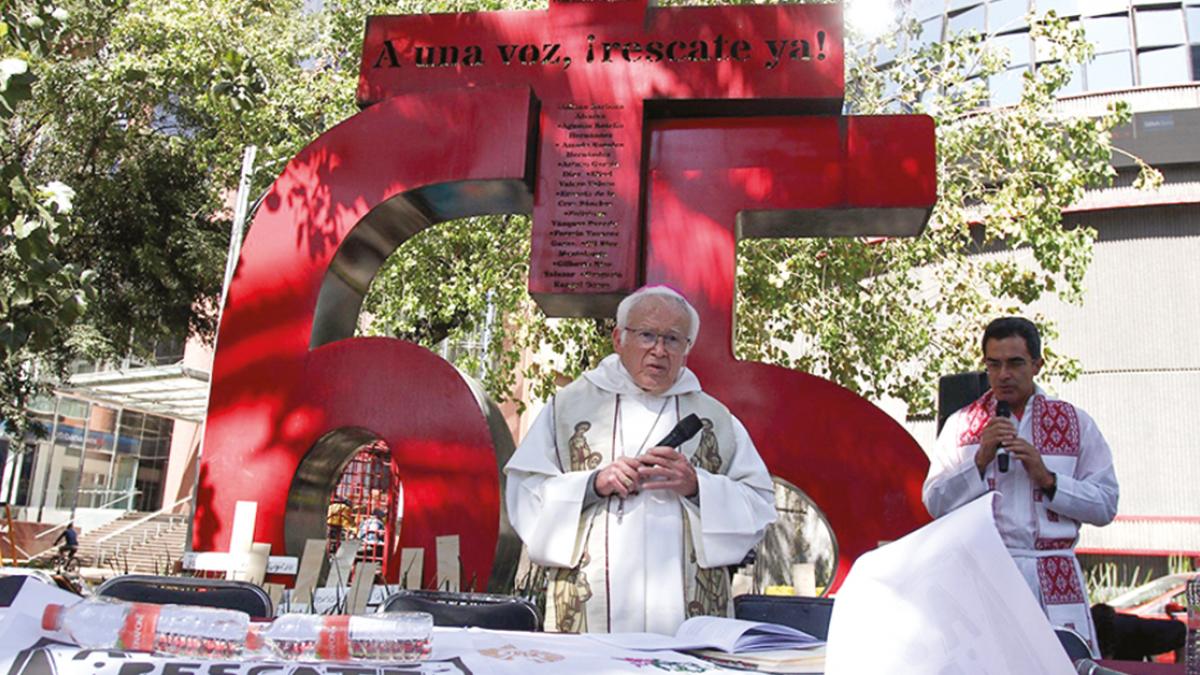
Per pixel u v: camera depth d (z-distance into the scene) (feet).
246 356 15.76
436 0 35.96
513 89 15.72
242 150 38.06
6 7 18.08
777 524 47.62
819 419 14.70
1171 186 68.03
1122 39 74.69
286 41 40.01
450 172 15.66
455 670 4.17
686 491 9.05
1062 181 35.12
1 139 18.07
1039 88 35.63
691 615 9.08
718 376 14.89
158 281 49.47
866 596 3.50
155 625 4.13
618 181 15.38
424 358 15.15
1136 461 66.64
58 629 4.20
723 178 15.55
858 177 15.25
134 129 48.14
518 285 34.55
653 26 16.01
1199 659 5.74
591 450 9.93
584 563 9.25
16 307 17.62
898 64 37.93
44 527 80.38
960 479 11.28
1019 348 11.43
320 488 16.10
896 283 37.01
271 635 4.31
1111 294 69.51
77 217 45.52
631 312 10.02
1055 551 11.04
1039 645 3.18
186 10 38.47
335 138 16.30
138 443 98.73
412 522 14.57
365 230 16.33
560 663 4.55
